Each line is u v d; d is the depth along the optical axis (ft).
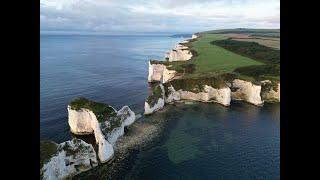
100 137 143.02
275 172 129.29
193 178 123.44
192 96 236.63
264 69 265.75
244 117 200.85
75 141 127.03
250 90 236.02
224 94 225.97
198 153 145.38
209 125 183.62
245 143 157.79
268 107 226.38
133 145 152.35
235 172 128.77
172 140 159.33
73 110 159.43
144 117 194.59
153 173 126.41
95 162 129.29
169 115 201.16
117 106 215.10
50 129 165.48
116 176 123.65
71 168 122.01
